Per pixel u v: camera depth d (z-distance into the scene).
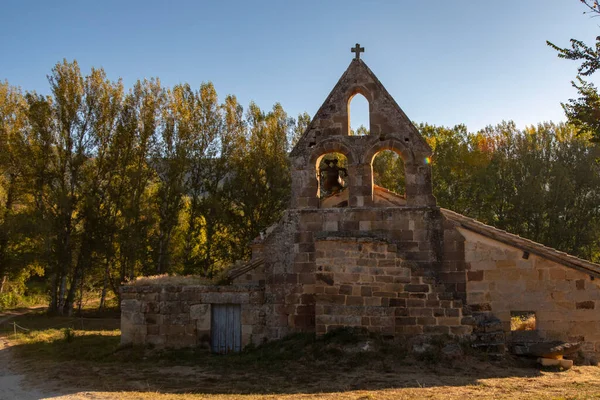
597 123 12.06
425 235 18.16
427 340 16.14
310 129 19.34
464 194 46.56
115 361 18.00
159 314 19.66
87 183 40.12
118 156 40.22
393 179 45.22
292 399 11.79
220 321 19.44
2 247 38.97
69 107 39.16
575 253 42.47
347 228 18.45
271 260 18.89
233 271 22.33
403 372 14.43
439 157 46.72
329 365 15.26
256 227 42.88
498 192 44.31
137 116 41.25
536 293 17.77
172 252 43.22
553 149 45.78
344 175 23.78
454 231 18.19
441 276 18.05
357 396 11.88
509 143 47.41
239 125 45.09
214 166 43.53
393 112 19.02
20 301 48.06
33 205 40.94
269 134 45.12
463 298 17.92
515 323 20.58
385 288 16.88
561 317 17.62
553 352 15.62
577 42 11.81
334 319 16.83
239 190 43.84
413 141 18.70
